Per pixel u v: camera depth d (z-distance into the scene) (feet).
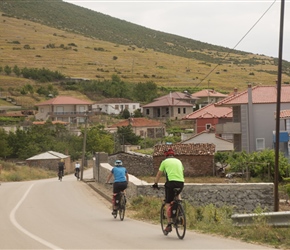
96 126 331.98
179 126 354.13
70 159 266.57
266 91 203.31
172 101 389.80
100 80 574.56
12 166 209.26
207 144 184.65
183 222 45.55
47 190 114.73
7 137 267.80
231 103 199.31
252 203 86.07
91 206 81.25
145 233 50.31
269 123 195.62
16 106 435.53
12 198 95.14
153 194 79.92
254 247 40.42
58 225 57.88
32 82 534.78
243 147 196.95
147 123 342.03
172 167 46.80
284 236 43.86
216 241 43.91
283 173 153.48
